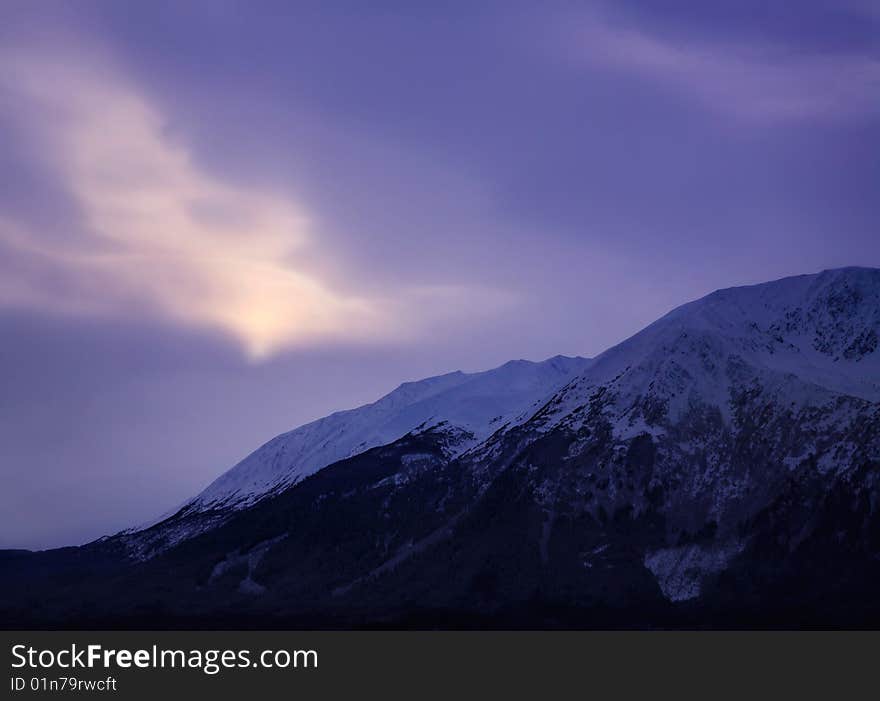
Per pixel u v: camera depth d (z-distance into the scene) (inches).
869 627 6707.7
